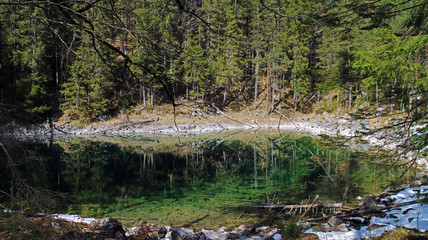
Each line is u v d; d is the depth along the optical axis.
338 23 4.97
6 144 2.83
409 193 8.92
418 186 9.78
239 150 24.41
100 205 10.28
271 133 34.91
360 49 5.68
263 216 8.97
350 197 10.12
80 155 21.64
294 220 8.18
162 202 10.74
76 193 11.77
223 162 19.38
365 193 10.45
